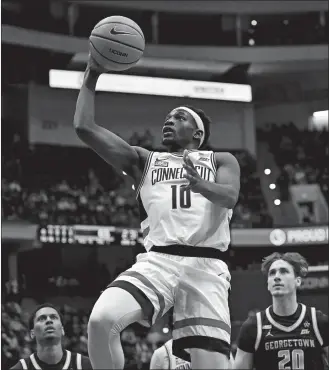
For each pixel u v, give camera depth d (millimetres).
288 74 28500
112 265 25672
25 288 23984
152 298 4129
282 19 28734
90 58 4508
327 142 28297
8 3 25891
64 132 26812
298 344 5895
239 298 26031
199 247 4289
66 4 26812
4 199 22750
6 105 25906
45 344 6477
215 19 28703
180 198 4320
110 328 3943
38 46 24719
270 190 28047
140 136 27734
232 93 27281
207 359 4160
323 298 25172
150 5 26750
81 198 24797
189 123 4586
